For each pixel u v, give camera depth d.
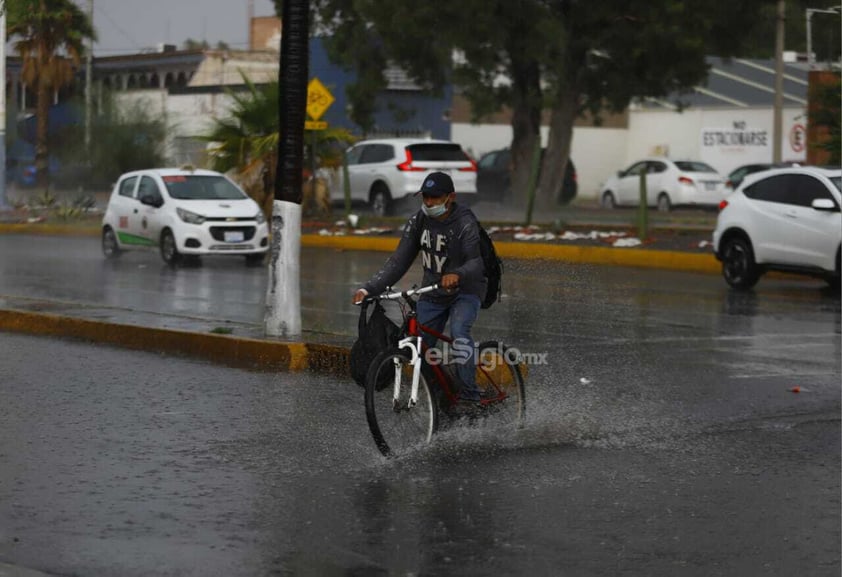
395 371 13.76
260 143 51.09
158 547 10.57
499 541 10.95
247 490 12.48
